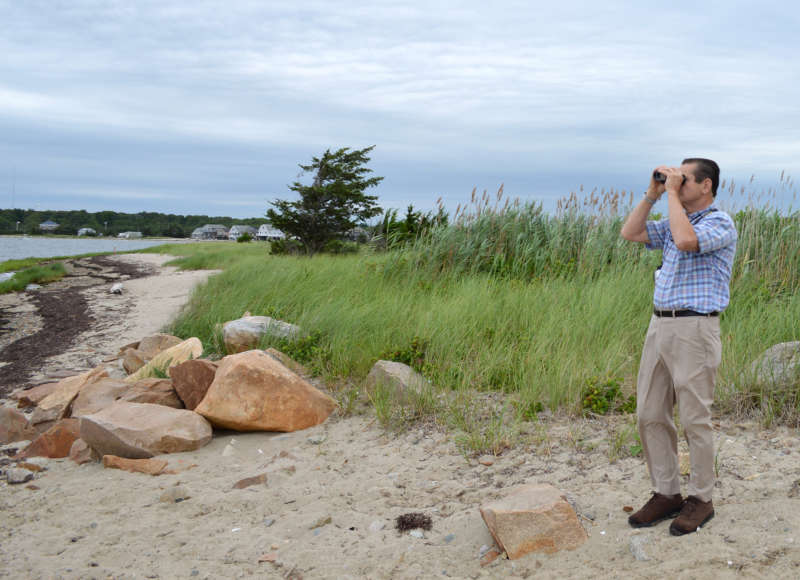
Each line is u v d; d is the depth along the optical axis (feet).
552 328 20.72
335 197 90.07
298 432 17.03
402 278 34.73
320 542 10.75
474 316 23.17
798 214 29.19
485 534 10.22
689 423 9.13
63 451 17.10
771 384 14.53
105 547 11.08
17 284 63.62
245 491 13.25
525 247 35.14
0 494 14.39
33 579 10.02
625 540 9.37
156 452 15.76
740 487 10.58
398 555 10.01
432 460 13.94
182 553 10.71
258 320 26.08
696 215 9.45
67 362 30.07
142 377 23.15
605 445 13.42
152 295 52.11
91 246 300.81
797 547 8.23
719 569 8.05
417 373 18.99
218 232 454.40
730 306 22.91
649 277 26.94
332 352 22.25
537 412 15.96
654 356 9.54
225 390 17.03
